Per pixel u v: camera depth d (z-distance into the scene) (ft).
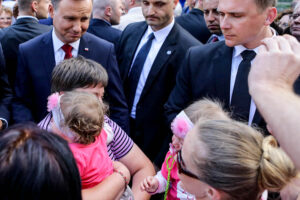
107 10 12.25
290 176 3.22
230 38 5.62
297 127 1.81
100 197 4.54
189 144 3.43
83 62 6.01
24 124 2.59
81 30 7.43
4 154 2.19
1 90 7.83
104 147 5.12
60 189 2.24
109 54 8.09
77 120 4.43
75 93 4.80
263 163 3.13
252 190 3.14
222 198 3.21
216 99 6.16
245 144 3.19
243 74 5.81
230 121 3.55
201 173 3.23
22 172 2.12
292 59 2.17
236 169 3.04
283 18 11.28
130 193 5.51
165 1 8.48
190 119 5.12
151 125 8.93
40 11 11.60
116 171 5.11
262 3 5.29
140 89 9.21
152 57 9.00
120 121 7.91
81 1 7.07
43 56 7.61
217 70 6.17
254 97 2.14
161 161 7.72
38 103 7.67
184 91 6.77
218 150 3.13
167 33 8.95
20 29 9.70
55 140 2.46
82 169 4.45
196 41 9.07
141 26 9.89
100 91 6.07
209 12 9.49
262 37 5.73
